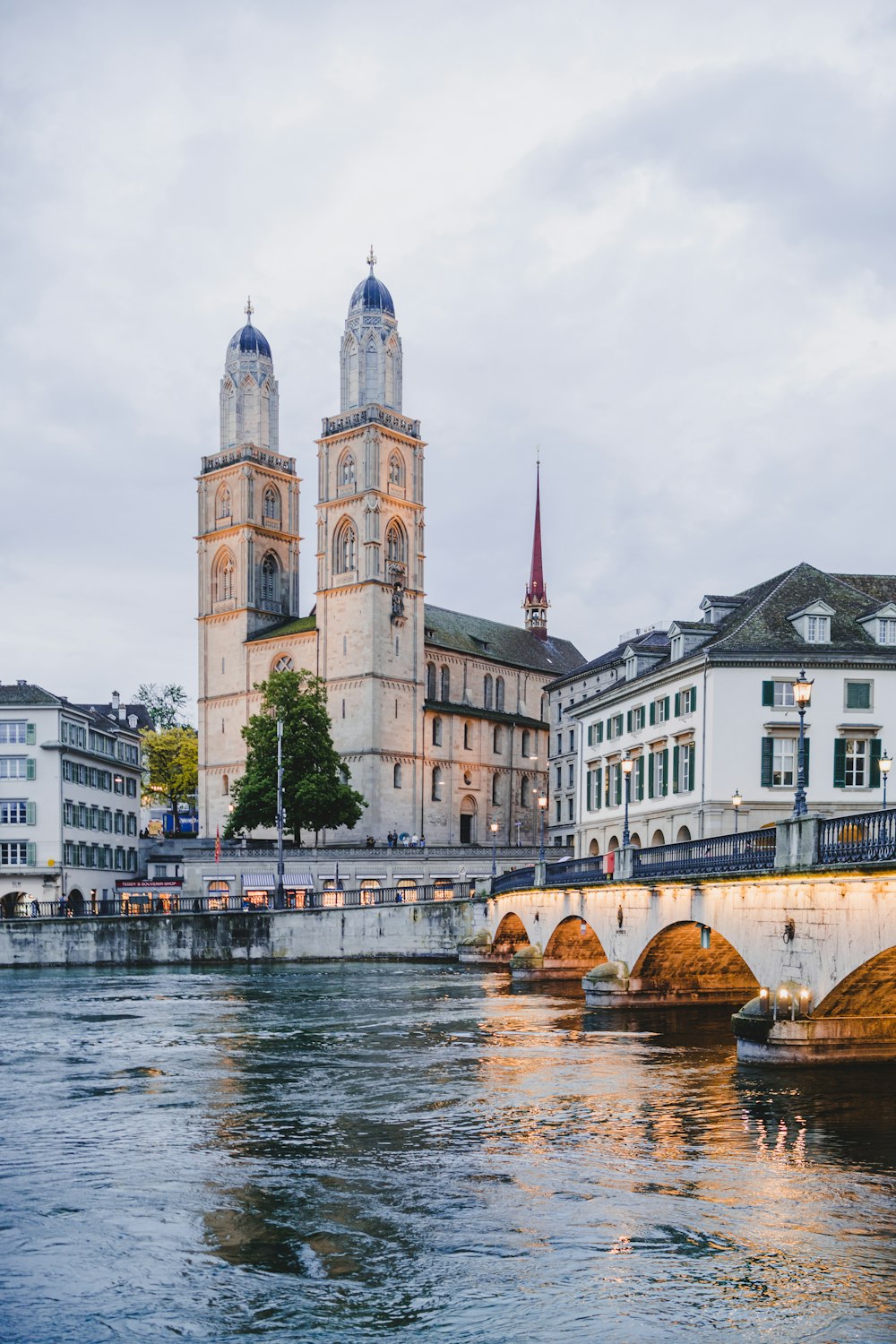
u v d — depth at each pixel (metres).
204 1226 17.05
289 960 73.69
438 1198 18.28
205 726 124.69
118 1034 37.12
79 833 97.12
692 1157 20.73
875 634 58.19
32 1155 21.11
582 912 48.00
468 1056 31.94
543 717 139.75
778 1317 13.89
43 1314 14.09
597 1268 15.33
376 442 116.56
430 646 123.44
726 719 56.81
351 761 114.00
